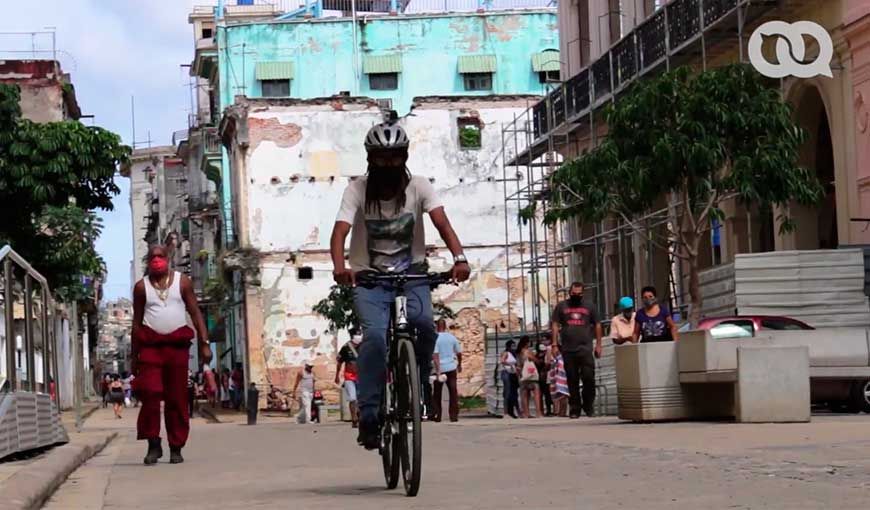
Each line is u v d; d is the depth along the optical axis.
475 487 8.74
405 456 8.30
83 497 9.23
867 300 21.64
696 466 9.50
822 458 9.57
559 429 16.20
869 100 23.55
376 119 56.72
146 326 12.88
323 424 28.02
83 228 30.25
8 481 8.68
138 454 15.17
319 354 55.91
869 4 23.17
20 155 29.83
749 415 15.06
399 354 8.31
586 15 40.22
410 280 8.38
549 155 36.50
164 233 107.69
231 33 66.94
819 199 22.86
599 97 33.09
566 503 7.57
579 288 20.98
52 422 13.95
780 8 25.16
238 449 15.11
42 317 14.16
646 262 33.84
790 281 21.69
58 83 62.16
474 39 67.69
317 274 56.09
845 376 17.33
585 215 23.58
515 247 55.66
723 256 29.89
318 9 71.31
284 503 8.23
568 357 21.08
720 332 20.00
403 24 67.62
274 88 67.00
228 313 66.38
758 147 22.12
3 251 11.70
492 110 56.56
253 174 56.25
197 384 70.69
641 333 18.77
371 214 8.43
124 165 30.89
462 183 56.16
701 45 27.03
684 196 22.62
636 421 16.77
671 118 22.50
